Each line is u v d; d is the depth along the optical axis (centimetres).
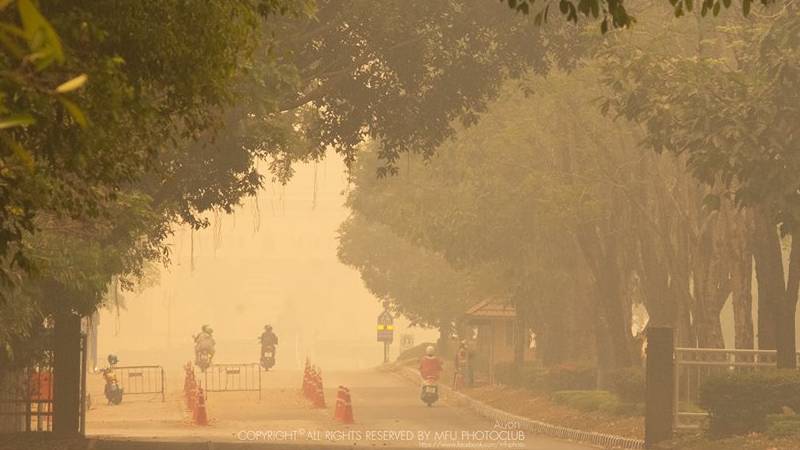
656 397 5925
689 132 5209
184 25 2103
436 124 6338
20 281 3819
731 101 5081
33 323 5578
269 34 4909
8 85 1188
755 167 5075
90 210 2336
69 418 5728
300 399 10600
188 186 5875
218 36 2158
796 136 5053
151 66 2120
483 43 5988
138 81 2105
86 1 1978
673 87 5191
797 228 5175
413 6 5672
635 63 5441
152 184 5534
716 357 6462
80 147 1947
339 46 5856
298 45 5559
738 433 5566
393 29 5634
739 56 5994
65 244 4184
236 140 5431
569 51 6228
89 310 5728
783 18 4981
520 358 11212
